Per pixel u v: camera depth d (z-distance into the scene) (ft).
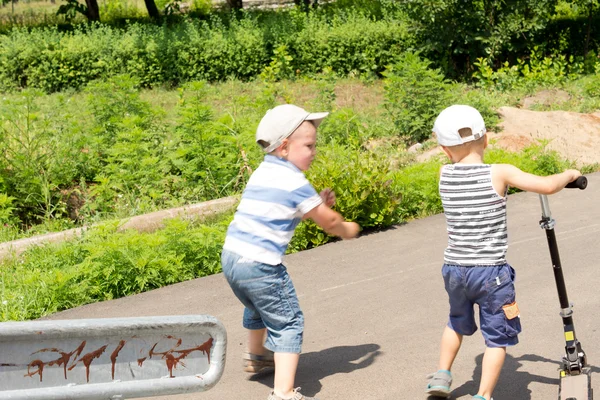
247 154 31.48
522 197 28.02
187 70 61.36
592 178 30.19
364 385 14.65
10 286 20.83
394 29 62.90
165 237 22.58
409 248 23.08
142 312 19.40
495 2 57.31
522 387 14.25
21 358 8.15
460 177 12.82
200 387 9.06
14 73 60.64
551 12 59.88
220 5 105.50
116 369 8.66
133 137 31.78
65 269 21.33
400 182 26.94
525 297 18.57
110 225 23.47
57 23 90.79
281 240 13.07
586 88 48.55
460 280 12.81
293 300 13.26
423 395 14.12
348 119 37.93
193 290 20.83
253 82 59.06
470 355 15.69
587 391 12.55
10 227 28.14
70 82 60.59
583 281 19.33
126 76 36.78
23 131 33.42
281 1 100.83
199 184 31.12
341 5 81.30
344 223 13.46
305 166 13.29
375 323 17.69
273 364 15.20
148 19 91.25
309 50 62.80
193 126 31.94
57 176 32.91
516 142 36.22
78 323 8.30
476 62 58.59
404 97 40.06
